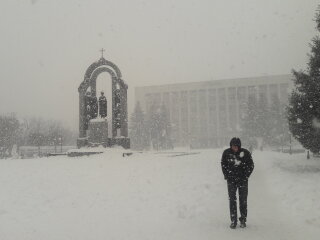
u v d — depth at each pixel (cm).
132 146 10019
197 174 1605
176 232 713
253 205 953
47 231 732
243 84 13575
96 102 3328
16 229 750
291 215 840
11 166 1986
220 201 1011
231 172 764
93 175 1576
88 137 3184
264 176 1566
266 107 8719
